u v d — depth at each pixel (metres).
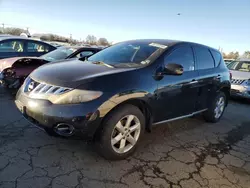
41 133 3.41
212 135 4.08
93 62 3.43
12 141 3.11
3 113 4.11
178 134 3.96
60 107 2.48
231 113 5.82
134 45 3.85
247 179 2.76
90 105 2.50
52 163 2.68
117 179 2.51
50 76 2.77
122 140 2.88
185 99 3.71
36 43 7.71
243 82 7.09
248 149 3.61
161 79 3.20
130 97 2.78
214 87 4.44
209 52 4.51
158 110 3.24
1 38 7.18
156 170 2.75
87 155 2.93
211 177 2.72
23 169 2.51
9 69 4.96
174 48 3.60
